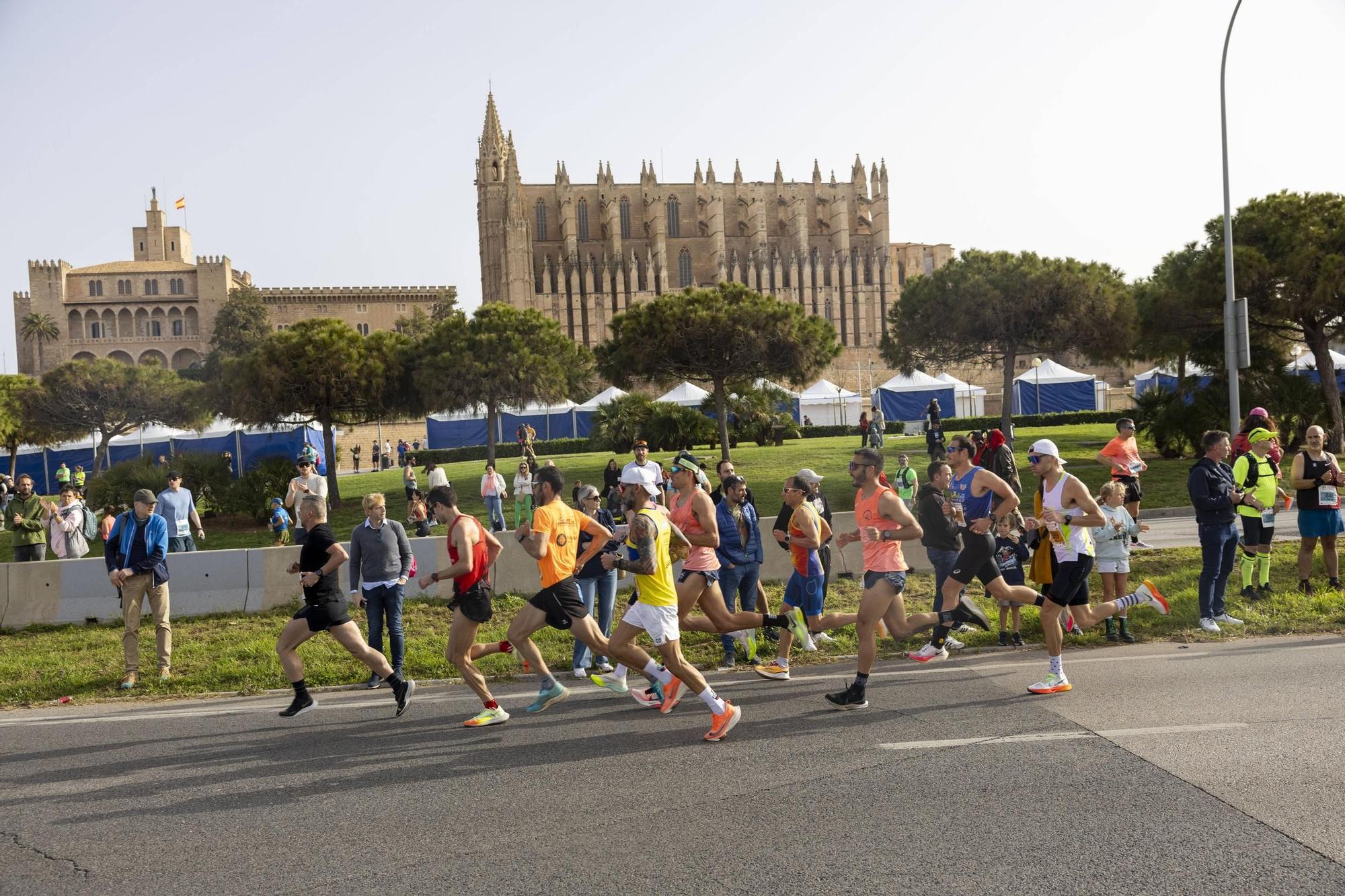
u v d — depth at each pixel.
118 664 10.22
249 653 10.38
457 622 7.33
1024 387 67.38
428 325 108.25
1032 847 4.64
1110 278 33.72
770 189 123.19
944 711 7.22
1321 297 28.28
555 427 59.38
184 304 122.56
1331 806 5.06
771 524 13.85
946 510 9.09
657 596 7.03
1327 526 11.07
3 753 6.98
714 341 32.94
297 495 16.73
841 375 114.12
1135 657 8.91
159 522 9.54
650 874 4.46
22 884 4.58
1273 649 8.93
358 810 5.46
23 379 53.44
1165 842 4.66
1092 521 7.46
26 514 15.01
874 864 4.49
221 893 4.42
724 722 6.67
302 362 29.77
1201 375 32.62
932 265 130.00
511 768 6.18
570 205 115.00
